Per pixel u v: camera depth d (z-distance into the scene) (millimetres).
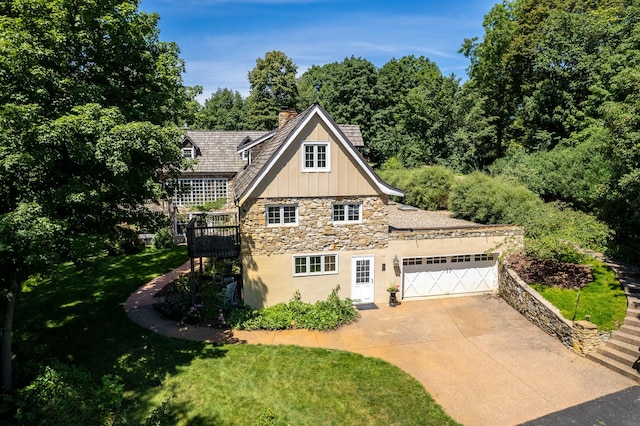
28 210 9156
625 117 15844
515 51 39625
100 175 11852
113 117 11008
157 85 14258
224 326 16359
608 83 28203
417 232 18859
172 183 15469
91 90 11633
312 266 18062
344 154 17594
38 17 10688
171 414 10727
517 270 18719
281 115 24953
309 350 14367
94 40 12328
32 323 16281
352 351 14328
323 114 16906
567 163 25562
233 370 12898
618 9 32719
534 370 12898
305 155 17297
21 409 10273
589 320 14195
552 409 10836
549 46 33781
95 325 16172
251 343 14891
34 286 20922
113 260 26031
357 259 18469
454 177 30844
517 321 16891
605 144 18250
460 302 19203
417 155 45281
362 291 18812
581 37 32031
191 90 16312
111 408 10633
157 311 17781
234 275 20344
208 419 10555
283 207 17469
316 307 17375
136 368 12930
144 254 27656
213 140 35031
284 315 16703
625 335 13414
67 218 11398
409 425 10297
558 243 17531
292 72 60688
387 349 14508
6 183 10375
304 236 17703
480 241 19609
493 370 12969
